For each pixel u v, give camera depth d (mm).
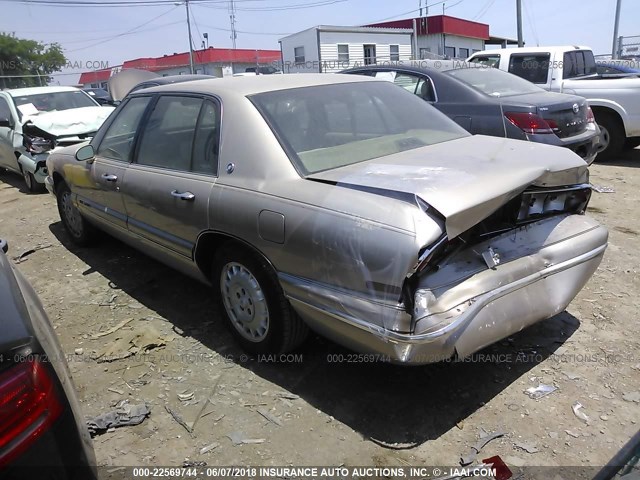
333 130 3215
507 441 2500
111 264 5000
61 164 5133
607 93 8391
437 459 2422
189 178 3320
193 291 4297
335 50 27625
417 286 2326
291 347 3074
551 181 2777
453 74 6555
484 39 37906
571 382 2887
